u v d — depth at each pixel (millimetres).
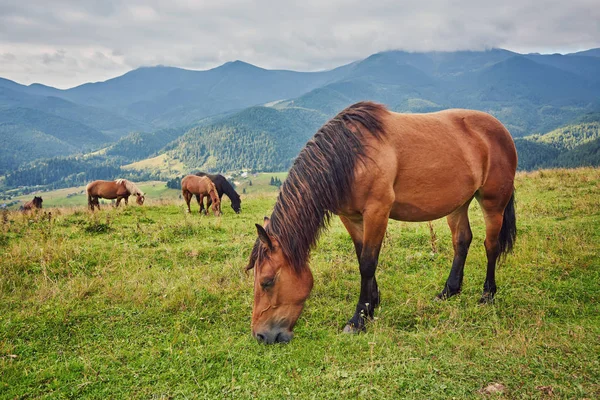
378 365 3525
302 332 4391
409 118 4637
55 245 7062
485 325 4363
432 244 6945
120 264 6676
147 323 4691
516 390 2967
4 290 5531
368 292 4477
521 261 6230
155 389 3408
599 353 3418
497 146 5027
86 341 4285
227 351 3947
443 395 2980
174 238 8500
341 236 8070
